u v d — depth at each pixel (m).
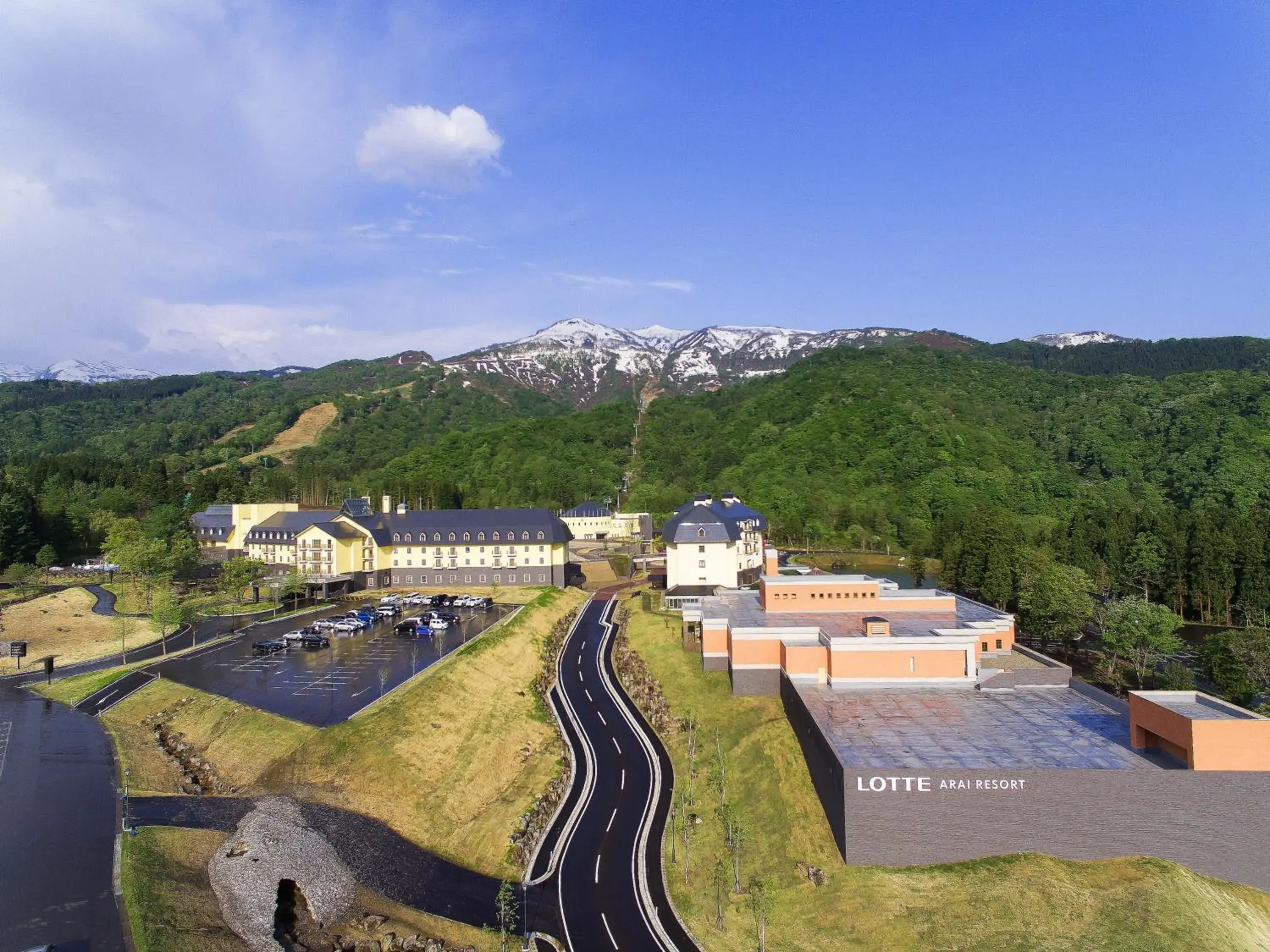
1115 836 56.62
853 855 58.59
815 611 110.69
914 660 82.25
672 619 132.25
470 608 142.62
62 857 57.19
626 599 162.25
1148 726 61.69
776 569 132.12
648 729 91.81
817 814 65.62
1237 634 88.69
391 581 166.38
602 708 98.94
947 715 73.00
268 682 96.81
